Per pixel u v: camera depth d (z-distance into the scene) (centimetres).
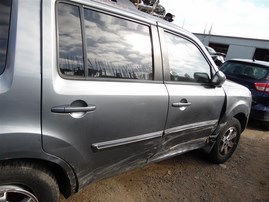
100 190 262
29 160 157
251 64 583
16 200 159
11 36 145
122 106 196
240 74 591
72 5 170
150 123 223
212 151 348
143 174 308
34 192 163
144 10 278
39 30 153
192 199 277
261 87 541
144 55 218
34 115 150
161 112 229
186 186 299
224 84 328
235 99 332
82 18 176
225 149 361
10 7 147
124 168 224
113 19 195
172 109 240
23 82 145
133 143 216
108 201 248
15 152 145
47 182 166
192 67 272
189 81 267
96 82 183
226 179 331
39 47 153
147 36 221
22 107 145
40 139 154
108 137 194
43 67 153
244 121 382
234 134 366
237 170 361
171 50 246
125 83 202
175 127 254
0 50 144
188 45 269
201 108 278
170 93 235
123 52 203
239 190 312
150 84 222
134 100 203
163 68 234
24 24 148
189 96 256
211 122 307
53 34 159
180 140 272
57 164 168
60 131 163
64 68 166
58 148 164
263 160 409
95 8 182
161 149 253
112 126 193
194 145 304
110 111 188
